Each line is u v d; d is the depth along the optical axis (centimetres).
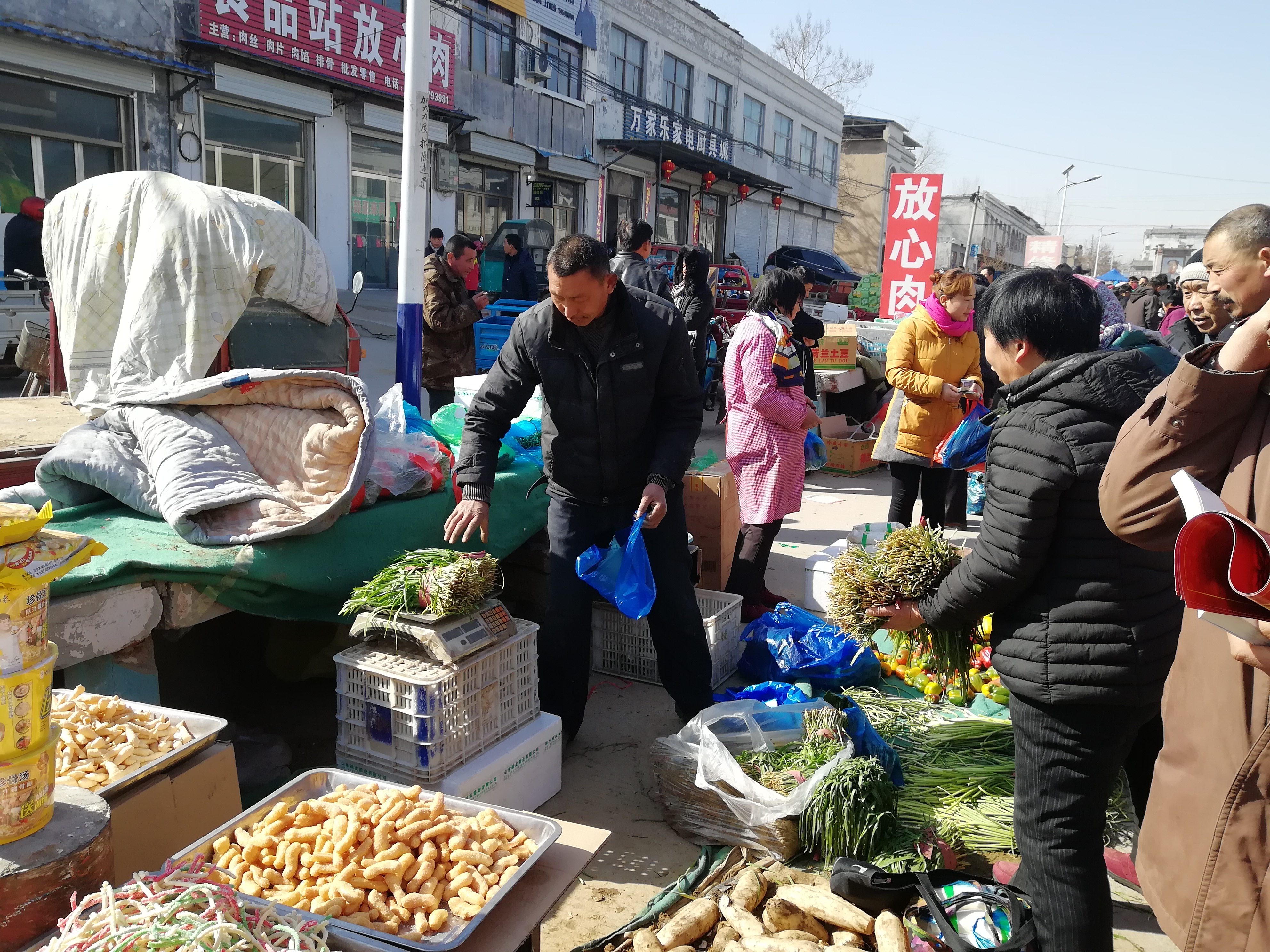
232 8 1239
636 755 350
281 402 331
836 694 336
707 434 1010
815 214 3412
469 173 1788
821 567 489
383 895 193
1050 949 200
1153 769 201
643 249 547
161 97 1203
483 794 283
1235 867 142
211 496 294
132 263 417
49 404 476
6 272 936
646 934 235
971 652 246
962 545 575
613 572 317
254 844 199
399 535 334
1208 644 151
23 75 1066
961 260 4881
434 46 1561
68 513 315
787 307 439
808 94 3159
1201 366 153
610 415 314
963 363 496
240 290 417
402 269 588
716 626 393
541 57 1873
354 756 285
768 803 276
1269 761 139
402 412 378
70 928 154
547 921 255
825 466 867
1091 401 192
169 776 217
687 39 2428
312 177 1433
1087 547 193
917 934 231
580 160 2072
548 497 418
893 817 282
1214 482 154
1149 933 259
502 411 321
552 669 337
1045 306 202
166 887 167
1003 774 312
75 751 212
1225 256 273
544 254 1261
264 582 293
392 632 288
